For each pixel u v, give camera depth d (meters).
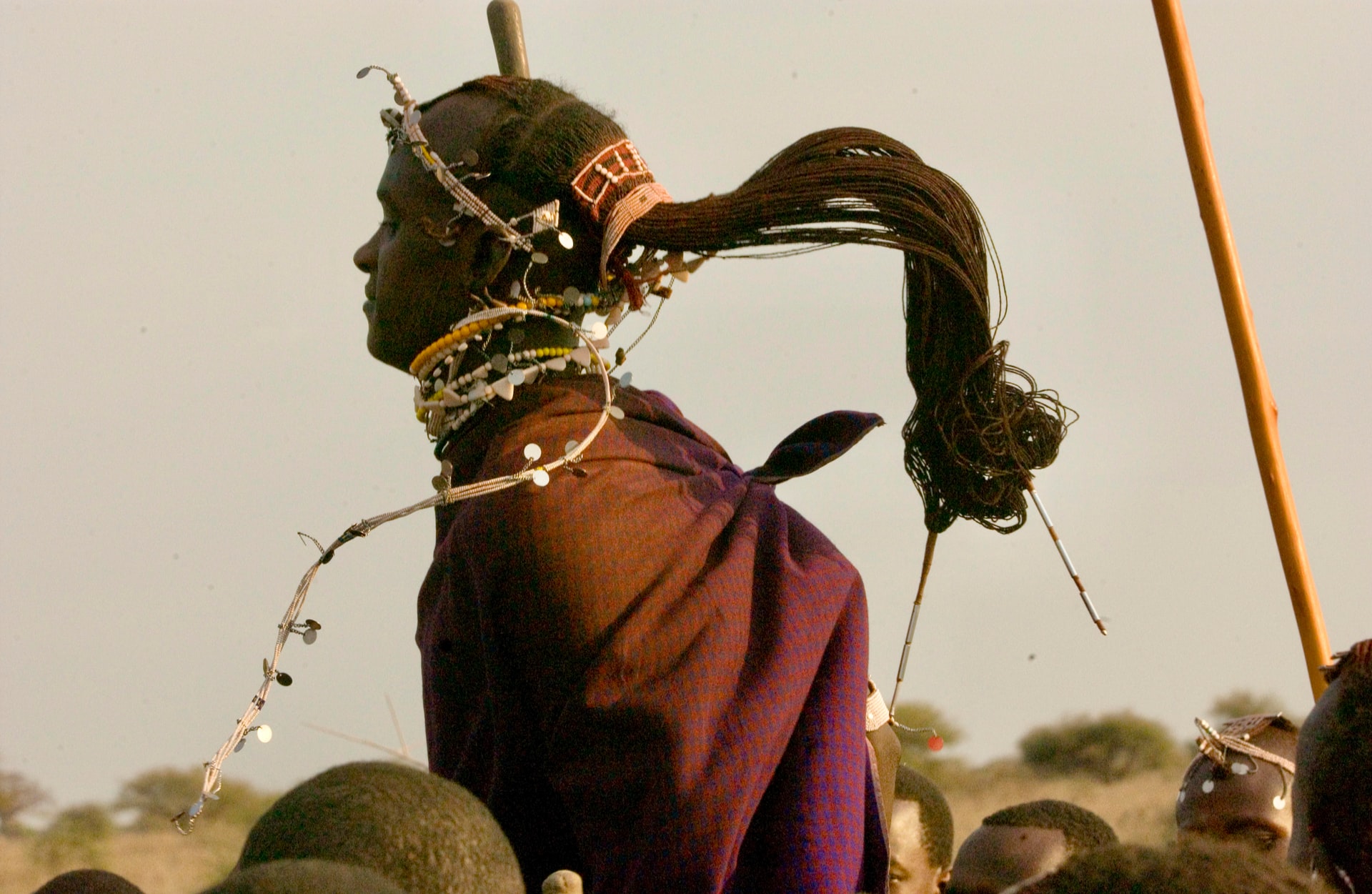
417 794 2.86
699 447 4.11
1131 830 20.09
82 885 3.33
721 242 4.00
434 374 4.10
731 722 3.54
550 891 2.90
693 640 3.57
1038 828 4.91
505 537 3.66
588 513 3.66
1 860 25.30
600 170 3.96
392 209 4.11
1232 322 4.73
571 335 4.06
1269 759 4.63
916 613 4.50
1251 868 2.11
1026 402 4.32
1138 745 28.47
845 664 3.79
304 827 2.80
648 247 4.05
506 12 4.31
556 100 4.08
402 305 4.08
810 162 4.08
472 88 4.13
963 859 4.96
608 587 3.59
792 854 3.59
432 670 3.88
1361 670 2.94
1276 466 4.67
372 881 2.39
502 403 3.98
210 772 3.47
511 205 3.97
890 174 4.08
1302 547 4.64
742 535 3.82
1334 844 2.86
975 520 4.40
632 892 3.45
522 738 3.68
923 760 28.42
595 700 3.52
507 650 3.67
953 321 4.22
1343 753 2.86
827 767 3.66
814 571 3.84
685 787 3.45
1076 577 4.35
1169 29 4.83
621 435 3.90
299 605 3.66
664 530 3.71
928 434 4.34
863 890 3.94
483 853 2.83
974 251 4.21
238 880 2.35
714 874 3.43
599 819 3.49
